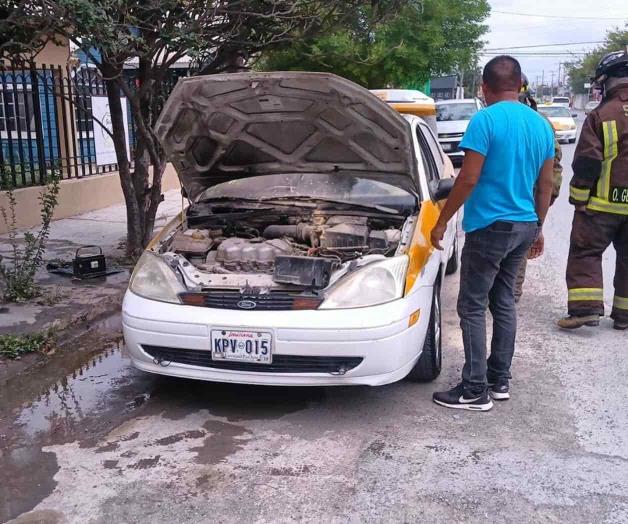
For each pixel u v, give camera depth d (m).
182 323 3.94
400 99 9.47
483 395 4.20
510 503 3.22
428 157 5.59
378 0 7.27
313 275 3.97
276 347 3.83
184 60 10.86
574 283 5.60
